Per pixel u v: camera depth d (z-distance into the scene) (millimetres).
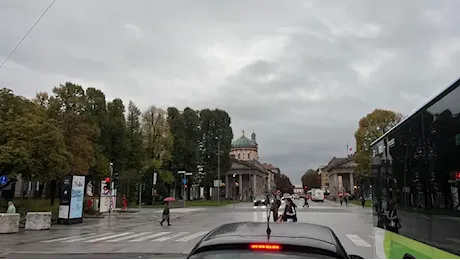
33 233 22172
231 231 3826
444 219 4238
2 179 28672
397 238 6086
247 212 45250
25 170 30297
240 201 97125
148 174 66688
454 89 3951
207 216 38281
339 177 123625
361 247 16156
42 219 24188
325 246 3338
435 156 4480
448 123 4105
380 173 7266
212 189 112938
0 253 14617
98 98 59625
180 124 79125
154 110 69438
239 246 3318
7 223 21891
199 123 85000
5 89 32969
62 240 18844
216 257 3229
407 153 5555
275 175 197000
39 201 40062
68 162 33656
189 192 100875
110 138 59906
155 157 69000
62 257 13586
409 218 5473
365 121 54562
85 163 47125
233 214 41250
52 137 30828
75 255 14070
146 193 66938
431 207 4625
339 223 28906
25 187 62312
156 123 69125
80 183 29734
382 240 7086
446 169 4172
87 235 21172
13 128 29719
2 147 28531
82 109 56000
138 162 65688
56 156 31234
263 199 66750
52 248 16000
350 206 63844
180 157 77812
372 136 53250
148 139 68250
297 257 3158
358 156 54594
